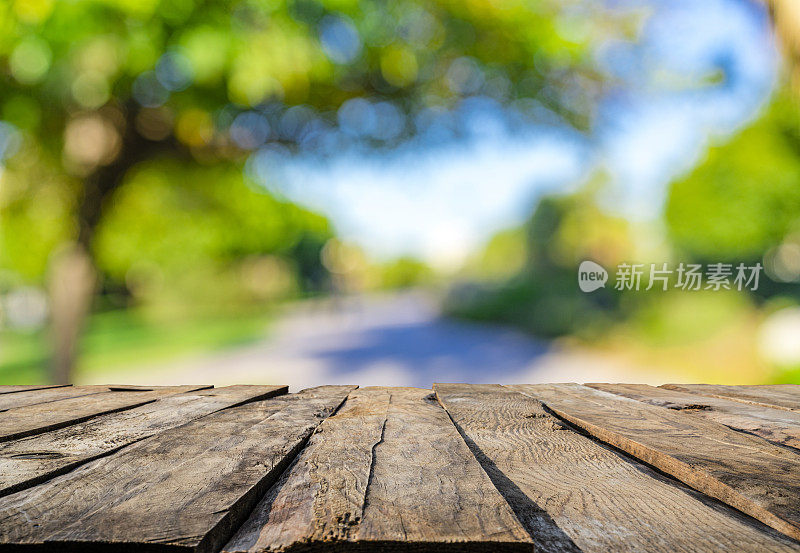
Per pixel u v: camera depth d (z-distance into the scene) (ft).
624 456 4.51
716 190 47.85
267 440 4.53
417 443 4.46
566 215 56.18
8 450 4.28
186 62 17.19
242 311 90.53
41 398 7.43
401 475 3.55
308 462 3.90
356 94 21.59
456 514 2.86
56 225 23.65
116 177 22.04
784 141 43.21
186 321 79.20
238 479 3.40
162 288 88.79
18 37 16.19
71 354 22.22
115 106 19.93
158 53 16.88
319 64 18.60
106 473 3.56
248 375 36.73
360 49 19.75
